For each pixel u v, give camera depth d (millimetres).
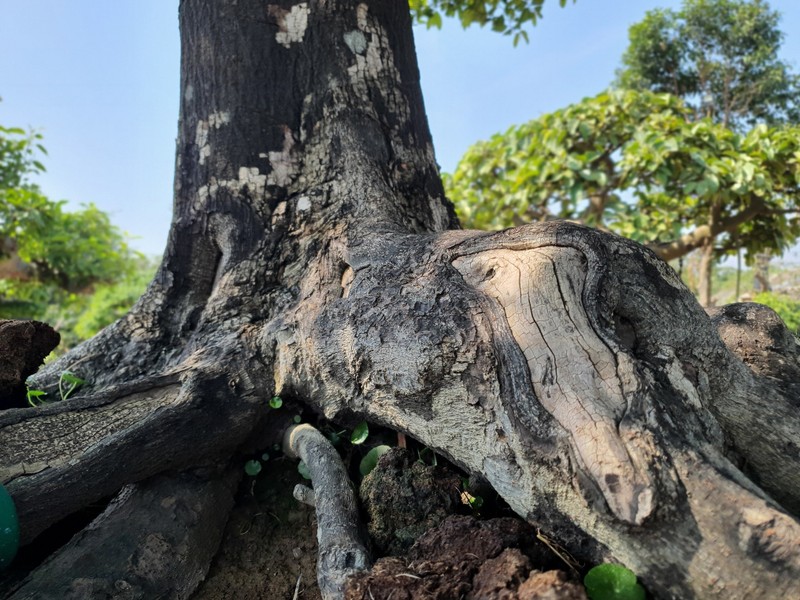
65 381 356
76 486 260
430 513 267
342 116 385
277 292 357
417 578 204
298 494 300
